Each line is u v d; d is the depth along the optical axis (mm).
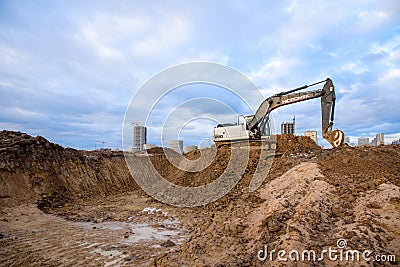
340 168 12836
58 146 22062
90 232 11180
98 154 27797
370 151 15500
